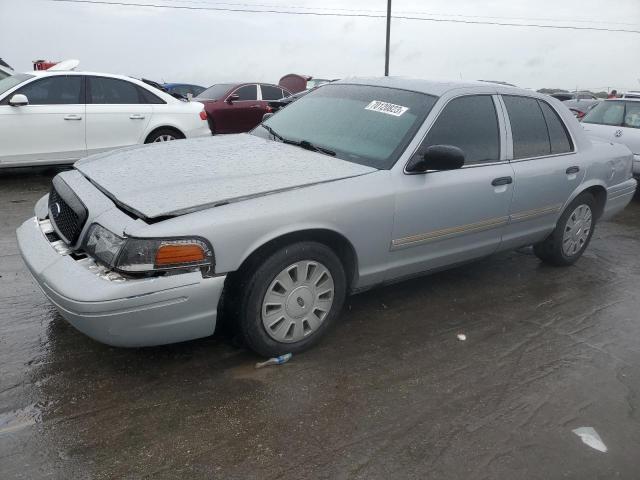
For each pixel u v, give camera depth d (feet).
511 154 14.17
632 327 13.57
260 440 8.73
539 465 8.60
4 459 8.00
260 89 43.34
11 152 24.16
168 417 9.13
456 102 13.21
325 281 11.14
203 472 8.01
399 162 11.87
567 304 14.74
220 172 10.89
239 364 10.77
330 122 13.64
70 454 8.20
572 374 11.24
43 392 9.57
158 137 28.17
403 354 11.60
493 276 16.47
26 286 13.69
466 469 8.41
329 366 10.95
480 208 13.33
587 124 30.60
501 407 9.99
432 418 9.55
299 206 10.23
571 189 15.85
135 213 9.33
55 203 11.16
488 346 12.19
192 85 70.38
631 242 21.16
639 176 27.81
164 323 9.31
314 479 8.01
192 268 9.23
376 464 8.38
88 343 11.18
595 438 9.30
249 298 10.16
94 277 9.09
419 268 12.91
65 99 25.40
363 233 11.23
